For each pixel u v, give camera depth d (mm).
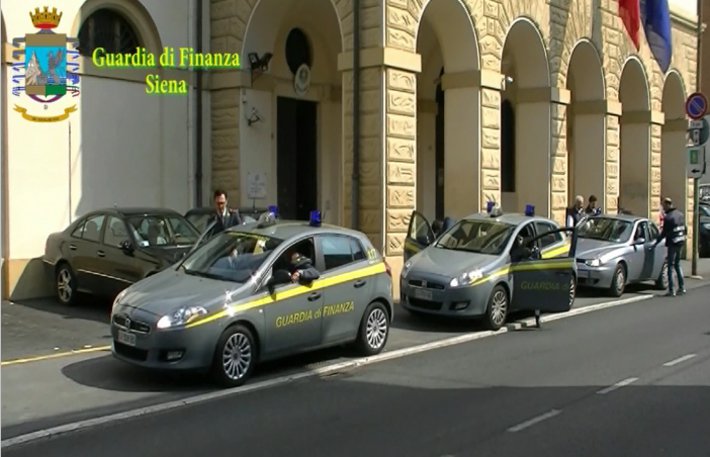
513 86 30156
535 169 25531
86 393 10070
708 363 12195
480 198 21938
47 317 15125
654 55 29656
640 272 21688
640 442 8125
